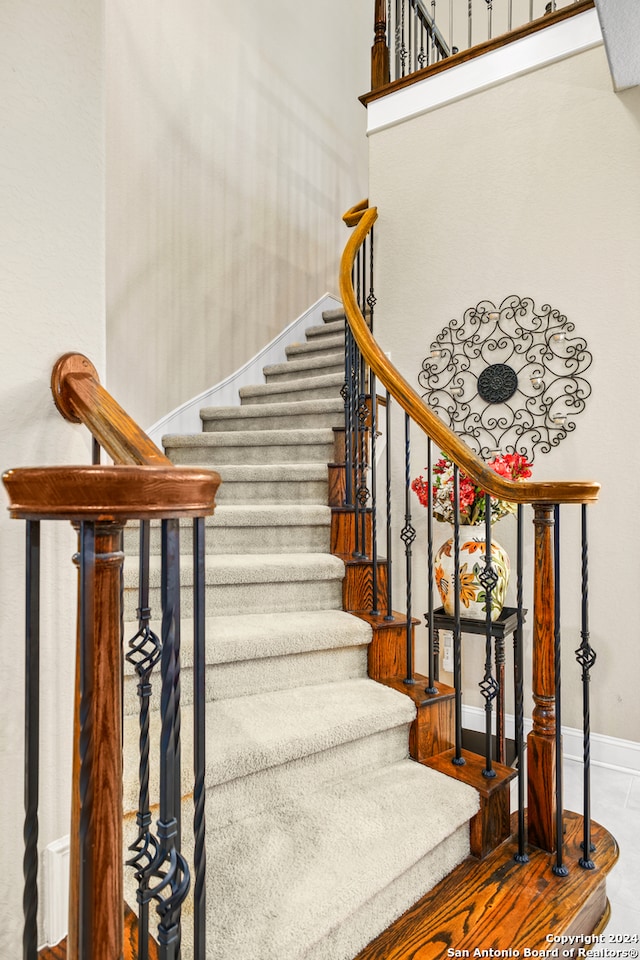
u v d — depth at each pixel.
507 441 2.69
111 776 0.71
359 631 1.91
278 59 4.04
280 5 4.07
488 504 1.62
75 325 1.25
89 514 0.66
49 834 1.20
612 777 2.28
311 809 1.46
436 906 1.33
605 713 2.43
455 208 2.88
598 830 1.65
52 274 1.21
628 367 2.41
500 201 2.75
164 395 3.18
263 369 3.84
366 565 2.12
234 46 3.67
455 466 1.70
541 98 2.66
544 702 1.54
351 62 4.84
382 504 3.01
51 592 1.22
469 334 2.82
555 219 2.61
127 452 0.93
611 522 2.43
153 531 1.98
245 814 1.42
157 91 3.12
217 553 2.22
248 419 3.21
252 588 2.03
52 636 1.22
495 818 1.57
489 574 1.64
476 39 4.59
